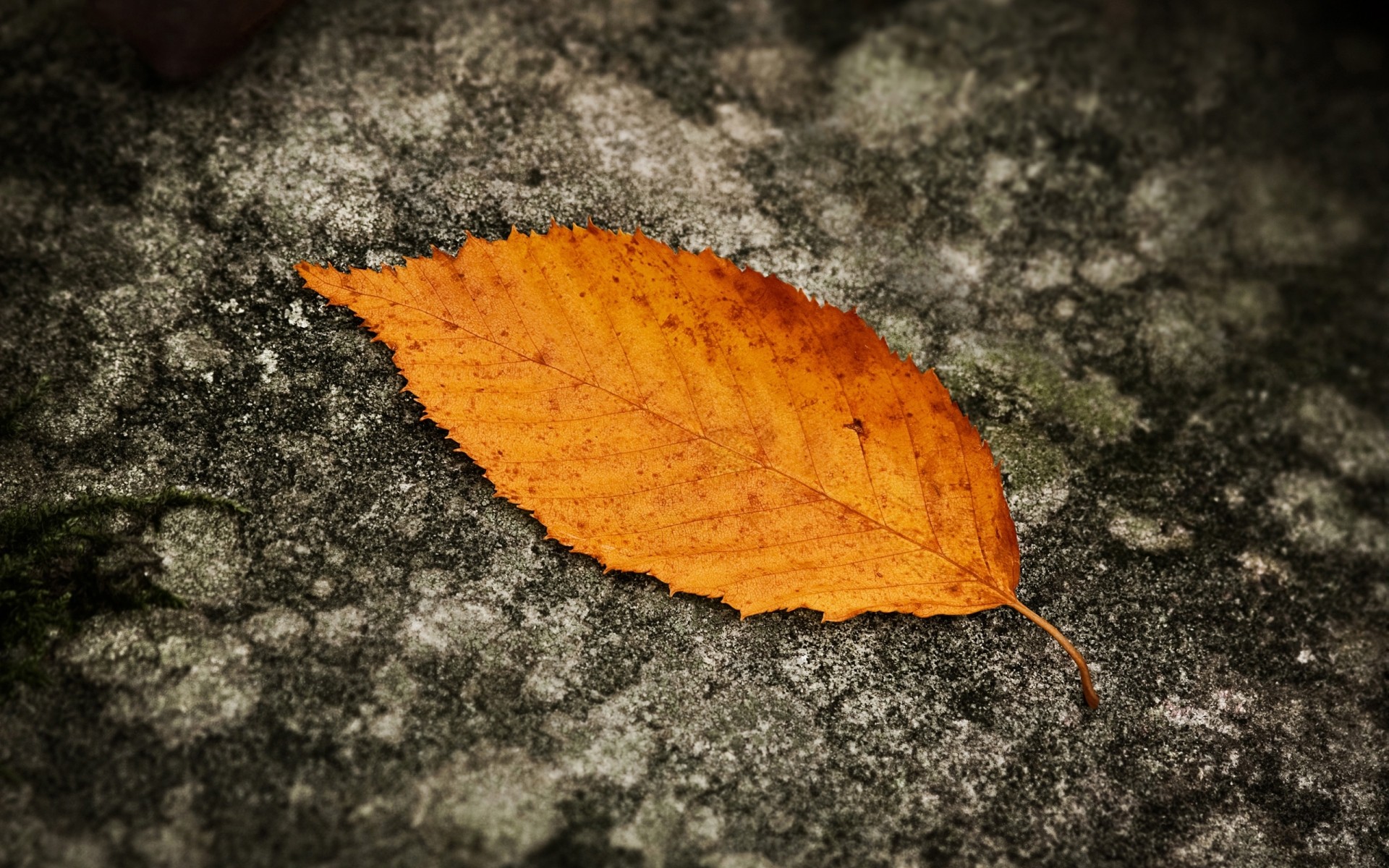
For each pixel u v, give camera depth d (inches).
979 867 15.5
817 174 16.9
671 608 15.8
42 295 16.1
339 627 15.6
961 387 16.5
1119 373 16.7
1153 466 16.4
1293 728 15.9
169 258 16.2
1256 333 16.9
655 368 15.7
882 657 15.8
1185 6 17.8
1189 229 17.2
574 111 16.9
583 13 17.2
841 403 15.7
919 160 17.1
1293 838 15.7
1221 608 16.1
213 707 15.4
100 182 16.4
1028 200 17.1
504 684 15.6
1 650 15.4
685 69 17.2
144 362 16.0
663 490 15.6
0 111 16.5
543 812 15.4
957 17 17.6
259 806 15.3
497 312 15.7
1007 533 15.7
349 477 15.9
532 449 15.6
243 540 15.7
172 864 15.1
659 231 16.6
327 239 16.3
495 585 15.7
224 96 16.6
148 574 15.6
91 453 15.8
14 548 15.6
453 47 17.0
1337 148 17.6
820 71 17.3
